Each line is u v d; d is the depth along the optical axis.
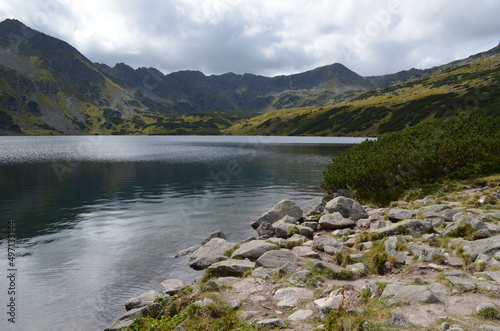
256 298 9.12
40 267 14.36
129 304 10.52
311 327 7.14
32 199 30.77
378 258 10.66
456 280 8.35
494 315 6.54
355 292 8.66
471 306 7.13
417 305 7.37
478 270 9.12
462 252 10.59
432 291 8.03
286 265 11.24
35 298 11.41
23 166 58.28
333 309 7.63
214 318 8.09
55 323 9.82
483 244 10.58
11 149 110.56
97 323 9.80
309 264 11.45
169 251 16.55
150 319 8.53
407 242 12.46
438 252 10.45
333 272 10.19
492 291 7.62
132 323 8.64
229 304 8.77
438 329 6.24
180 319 8.05
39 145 140.38
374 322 6.70
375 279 9.80
